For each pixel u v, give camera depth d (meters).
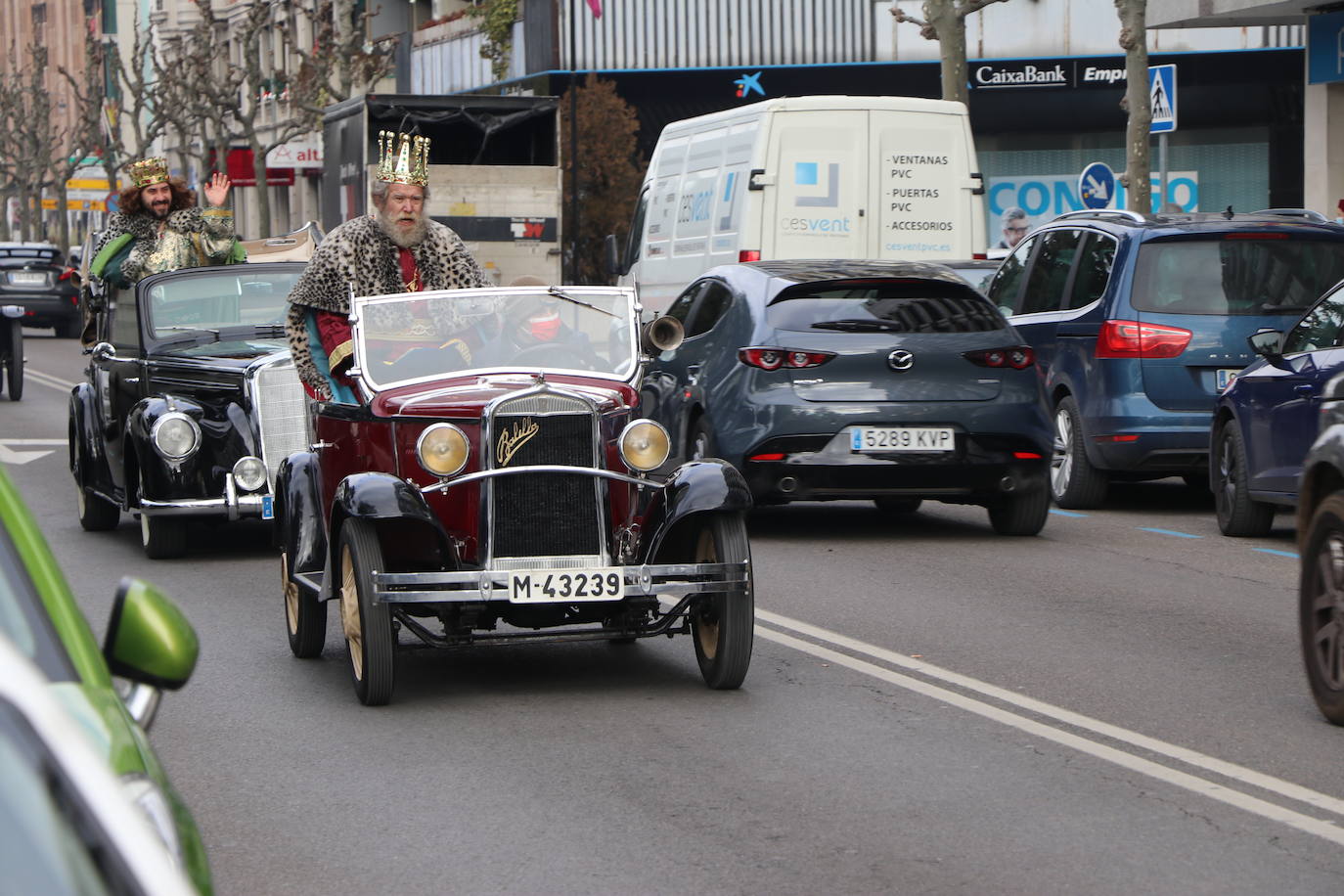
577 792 9.73
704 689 12.37
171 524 18.48
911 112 28.72
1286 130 55.97
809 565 17.61
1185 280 20.72
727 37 60.16
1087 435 21.31
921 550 18.64
